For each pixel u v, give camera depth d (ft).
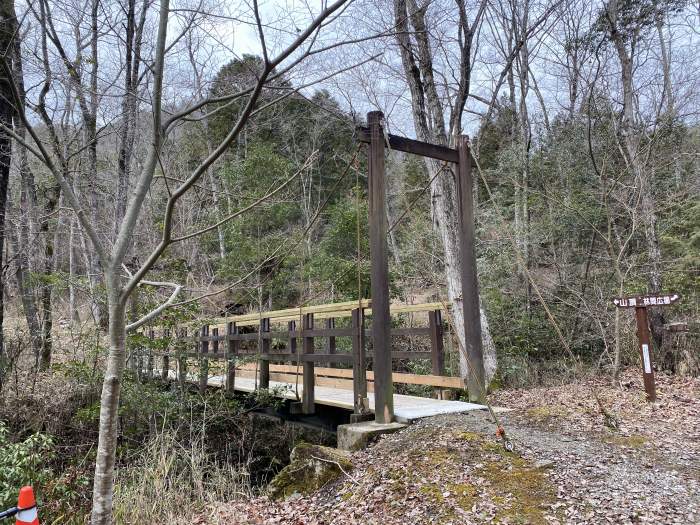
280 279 42.60
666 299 19.53
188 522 13.80
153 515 14.32
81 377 22.15
